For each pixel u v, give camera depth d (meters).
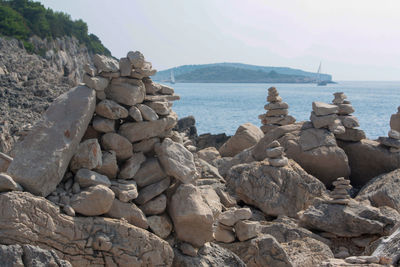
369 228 8.11
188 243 6.00
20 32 58.12
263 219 9.52
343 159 11.31
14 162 5.29
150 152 6.57
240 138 14.29
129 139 6.25
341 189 8.70
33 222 4.89
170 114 6.85
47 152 5.37
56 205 5.19
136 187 5.97
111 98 6.29
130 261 5.37
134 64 6.22
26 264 4.61
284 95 119.06
